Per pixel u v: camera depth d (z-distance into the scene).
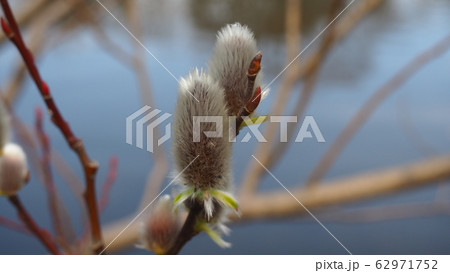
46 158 0.31
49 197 0.31
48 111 0.23
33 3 0.56
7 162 0.25
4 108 0.26
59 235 0.30
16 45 0.22
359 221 0.53
